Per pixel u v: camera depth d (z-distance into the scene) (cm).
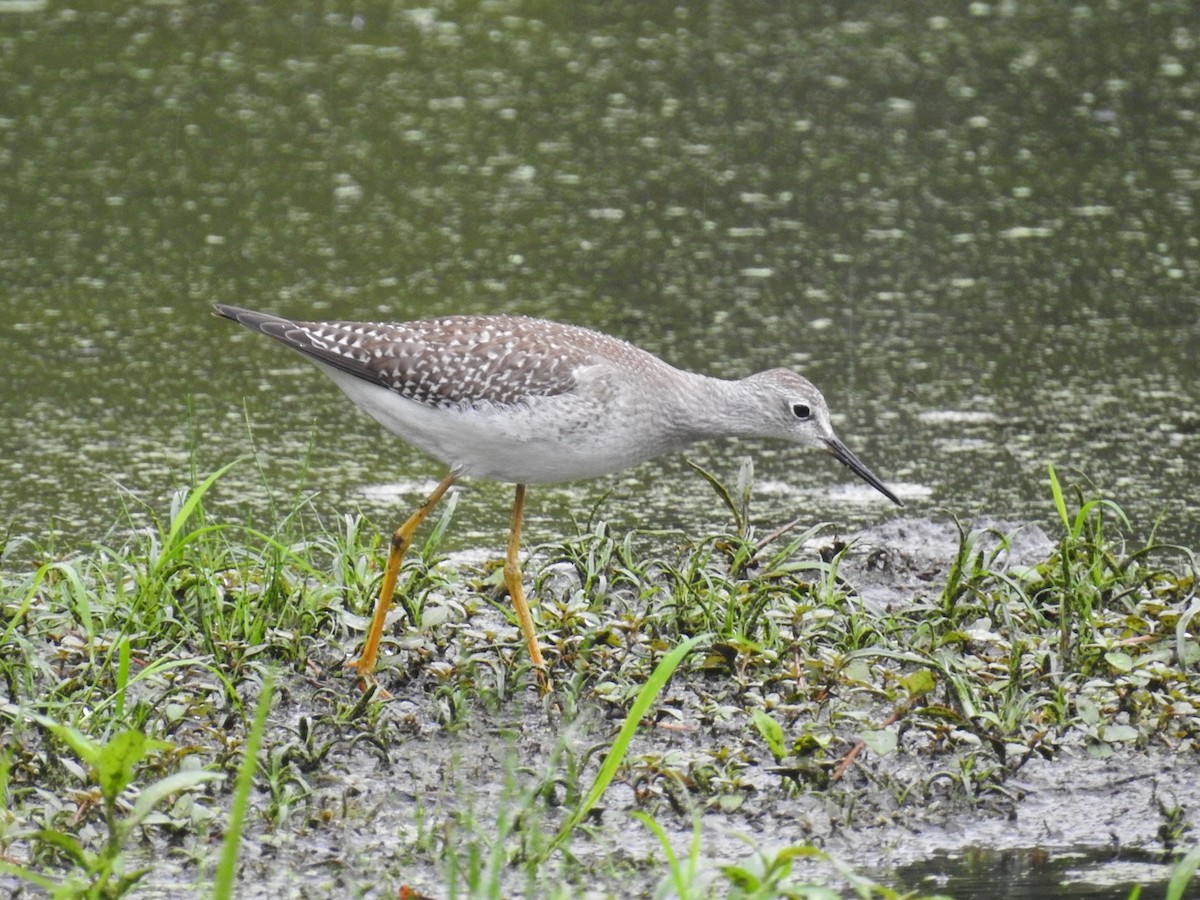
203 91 2252
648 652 1028
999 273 1806
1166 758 955
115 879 800
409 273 1764
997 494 1348
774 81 2345
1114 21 2609
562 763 927
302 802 883
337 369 1079
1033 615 1046
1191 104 2277
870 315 1702
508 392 1030
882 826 883
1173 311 1716
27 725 939
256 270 1769
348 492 1351
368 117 2191
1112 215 1953
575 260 1812
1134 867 841
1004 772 927
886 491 1159
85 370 1568
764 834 870
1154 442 1440
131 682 901
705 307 1706
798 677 988
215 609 1019
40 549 1117
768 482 1398
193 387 1544
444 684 989
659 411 1084
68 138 2100
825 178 2048
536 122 2189
